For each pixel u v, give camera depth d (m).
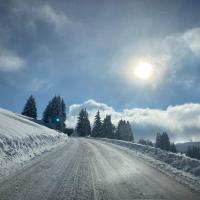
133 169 12.51
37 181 8.80
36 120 75.25
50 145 24.31
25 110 80.75
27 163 12.64
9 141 14.60
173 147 103.69
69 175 10.17
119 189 8.24
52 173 10.39
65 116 92.19
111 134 96.06
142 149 24.77
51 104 84.69
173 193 7.85
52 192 7.54
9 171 10.15
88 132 104.25
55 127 78.19
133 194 7.65
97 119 97.62
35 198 6.85
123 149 26.05
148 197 7.35
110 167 12.82
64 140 37.28
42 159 14.53
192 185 8.98
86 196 7.29
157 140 101.44
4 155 12.45
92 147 26.17
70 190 7.86
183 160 13.60
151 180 9.82
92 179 9.63
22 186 7.99
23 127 23.91
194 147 98.25
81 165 12.95
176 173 11.45
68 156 16.69
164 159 16.27
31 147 17.80
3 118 23.39
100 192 7.77
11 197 6.78
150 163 15.09
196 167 11.63
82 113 101.94
